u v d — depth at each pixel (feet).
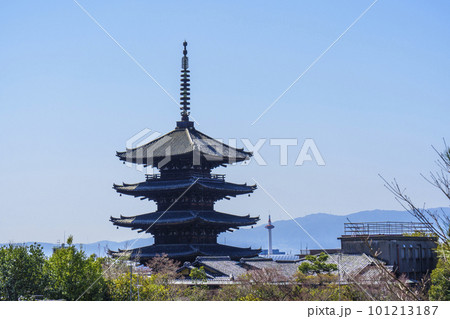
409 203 51.78
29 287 206.80
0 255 208.13
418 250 338.75
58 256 219.41
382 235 332.80
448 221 51.39
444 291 137.59
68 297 211.82
